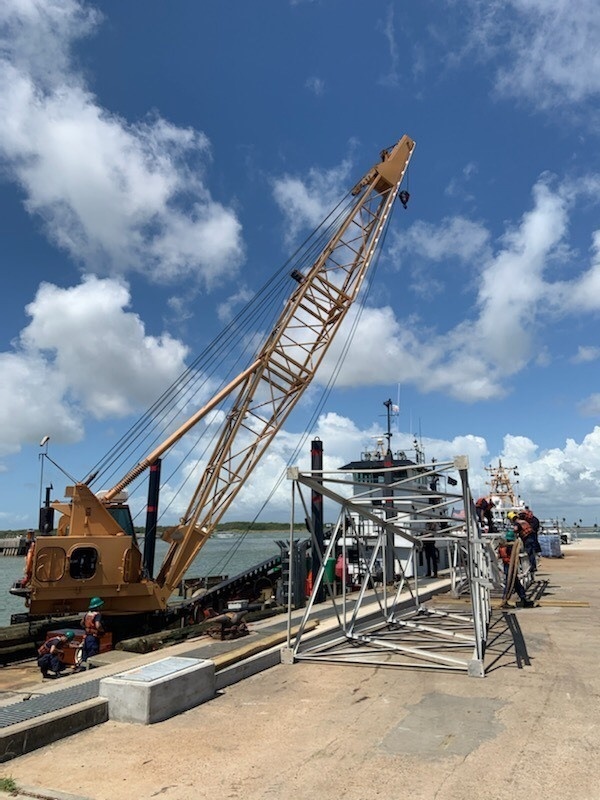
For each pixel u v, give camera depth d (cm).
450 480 1592
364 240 2388
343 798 449
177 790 468
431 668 841
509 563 1509
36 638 1611
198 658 830
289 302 2244
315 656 925
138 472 1964
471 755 527
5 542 11262
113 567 1675
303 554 1675
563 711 648
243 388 2158
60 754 546
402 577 1247
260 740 579
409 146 2495
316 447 1728
